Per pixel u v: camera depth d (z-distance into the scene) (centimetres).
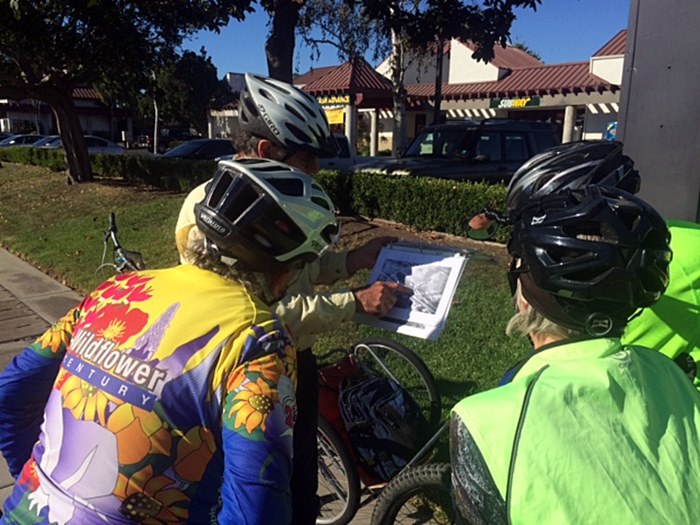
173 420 116
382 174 830
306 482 225
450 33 800
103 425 117
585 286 112
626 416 110
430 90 2745
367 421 277
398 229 766
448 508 269
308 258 147
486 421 109
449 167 911
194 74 3647
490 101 2495
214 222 136
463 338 462
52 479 121
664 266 119
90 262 771
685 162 287
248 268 141
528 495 102
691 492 106
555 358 118
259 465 112
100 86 1988
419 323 191
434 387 318
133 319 127
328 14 1445
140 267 326
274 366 122
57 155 1627
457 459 111
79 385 124
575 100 2245
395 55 1655
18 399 142
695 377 175
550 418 106
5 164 1967
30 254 852
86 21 1202
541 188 166
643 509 102
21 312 621
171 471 116
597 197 117
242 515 110
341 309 195
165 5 893
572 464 103
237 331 123
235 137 222
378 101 2362
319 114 217
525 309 131
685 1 276
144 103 3606
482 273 579
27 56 1319
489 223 204
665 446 110
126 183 1333
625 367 116
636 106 300
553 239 115
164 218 958
